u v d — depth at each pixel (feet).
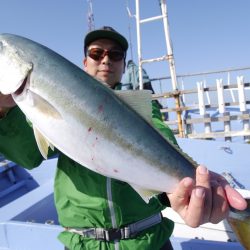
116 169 2.06
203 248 3.30
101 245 2.53
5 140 2.35
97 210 2.51
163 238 2.77
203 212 1.88
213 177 2.08
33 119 2.07
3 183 6.24
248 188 5.55
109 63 3.03
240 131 10.47
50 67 2.08
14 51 2.12
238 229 2.07
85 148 2.04
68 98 2.05
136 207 2.59
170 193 2.11
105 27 3.11
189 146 6.65
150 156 2.09
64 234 2.69
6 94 2.13
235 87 11.07
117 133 2.06
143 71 11.46
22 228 3.53
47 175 6.68
